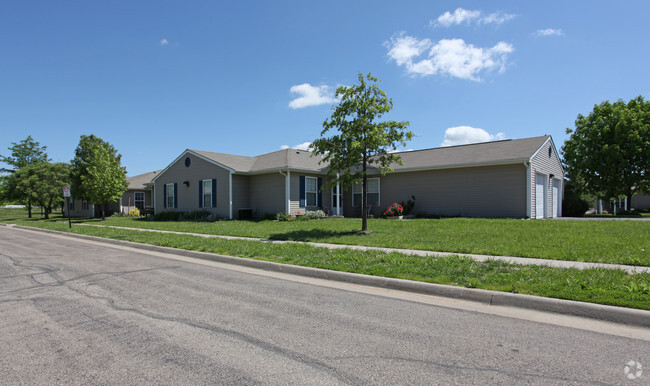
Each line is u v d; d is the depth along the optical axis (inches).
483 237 436.5
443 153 837.2
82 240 622.5
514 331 175.0
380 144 482.9
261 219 820.6
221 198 883.4
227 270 334.6
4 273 320.5
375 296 240.2
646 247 341.1
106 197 1041.5
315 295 243.1
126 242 542.3
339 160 502.9
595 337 166.9
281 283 279.3
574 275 249.9
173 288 263.3
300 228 596.7
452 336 168.7
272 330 177.3
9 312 206.5
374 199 879.7
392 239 444.1
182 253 436.5
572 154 1250.0
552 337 167.0
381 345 158.4
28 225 987.9
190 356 148.0
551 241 392.5
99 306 217.8
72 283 279.6
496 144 807.1
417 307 215.3
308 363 141.1
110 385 124.9
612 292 210.1
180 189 1005.8
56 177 1461.6
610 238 396.5
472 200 738.2
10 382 127.1
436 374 131.3
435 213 783.7
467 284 241.3
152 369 136.6
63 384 125.7
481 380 126.5
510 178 695.7
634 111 1115.9
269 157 955.3
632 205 1625.2
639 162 1083.3
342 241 445.4
